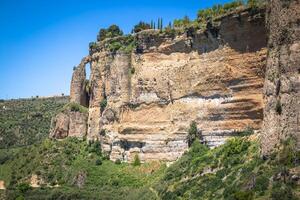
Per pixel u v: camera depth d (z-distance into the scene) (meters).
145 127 97.94
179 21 99.31
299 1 61.22
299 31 60.47
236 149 73.44
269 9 67.75
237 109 83.00
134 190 89.50
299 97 59.12
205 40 89.12
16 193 102.00
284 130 59.91
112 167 101.62
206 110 87.88
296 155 56.56
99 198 90.44
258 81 80.56
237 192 57.88
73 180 101.75
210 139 86.38
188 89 91.62
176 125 92.94
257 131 78.69
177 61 95.19
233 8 86.38
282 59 62.00
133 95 101.81
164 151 94.12
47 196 97.25
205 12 93.19
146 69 100.31
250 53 81.38
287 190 52.97
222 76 85.31
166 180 82.44
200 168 76.69
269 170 58.12
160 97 96.88
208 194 65.56
